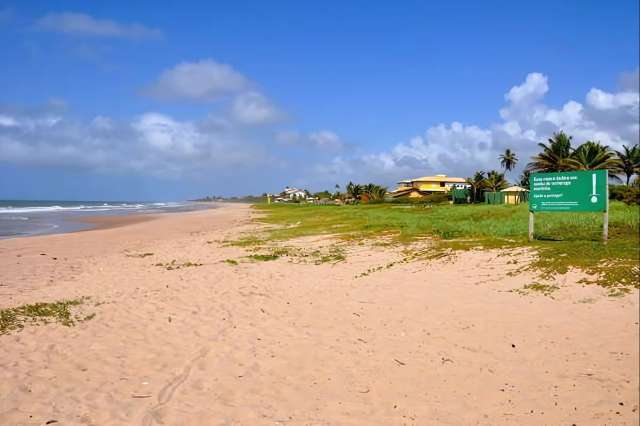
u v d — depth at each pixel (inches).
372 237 844.6
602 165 2180.1
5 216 2283.5
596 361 265.3
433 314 354.3
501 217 1069.1
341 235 928.3
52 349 299.7
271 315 372.5
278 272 549.6
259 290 457.4
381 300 398.3
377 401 231.6
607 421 210.2
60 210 3331.7
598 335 296.4
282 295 436.1
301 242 863.1
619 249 488.7
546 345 289.4
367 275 499.5
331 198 4611.2
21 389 241.3
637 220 764.6
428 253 587.5
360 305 388.8
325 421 212.4
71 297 434.9
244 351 296.0
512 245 577.9
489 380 252.1
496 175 3043.8
